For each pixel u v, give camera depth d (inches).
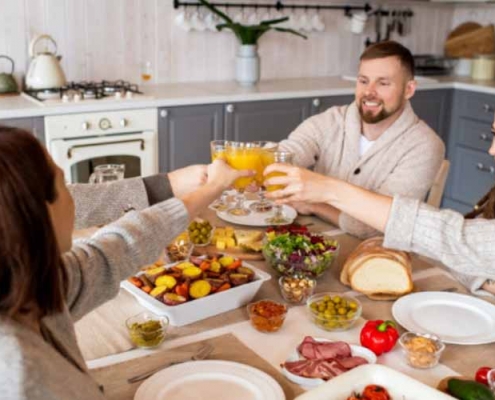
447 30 194.4
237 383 42.1
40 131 119.0
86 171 127.7
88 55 143.9
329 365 43.6
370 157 87.0
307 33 169.9
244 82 154.3
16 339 28.2
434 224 52.9
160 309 50.1
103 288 40.9
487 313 53.5
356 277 57.4
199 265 56.7
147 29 149.1
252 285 54.2
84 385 30.6
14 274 28.4
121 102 125.3
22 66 137.9
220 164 56.6
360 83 85.7
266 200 80.7
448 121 171.5
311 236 63.6
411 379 39.8
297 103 147.3
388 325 47.6
